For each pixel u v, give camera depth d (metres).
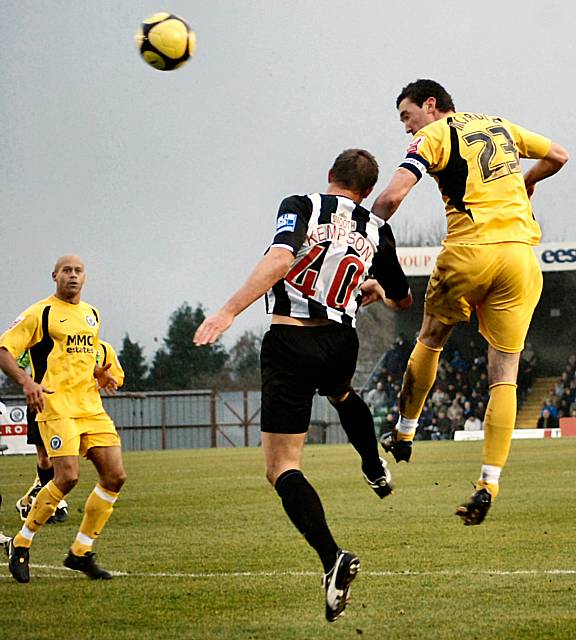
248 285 7.72
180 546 13.27
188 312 99.94
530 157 10.32
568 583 9.90
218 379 99.44
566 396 57.72
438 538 13.05
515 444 40.16
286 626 8.53
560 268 58.00
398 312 67.88
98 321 11.91
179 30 10.96
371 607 9.13
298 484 7.93
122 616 9.05
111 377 12.03
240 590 10.08
